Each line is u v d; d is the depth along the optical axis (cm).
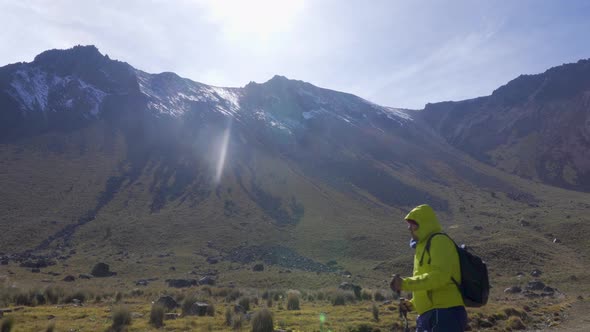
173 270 7906
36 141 17325
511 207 16062
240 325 1795
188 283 5791
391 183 19162
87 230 11138
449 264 529
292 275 6906
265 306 2752
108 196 13938
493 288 6222
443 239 543
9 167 14825
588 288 5759
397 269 8188
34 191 13362
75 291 3039
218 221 12675
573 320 2583
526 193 18962
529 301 4016
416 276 533
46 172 14938
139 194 14425
